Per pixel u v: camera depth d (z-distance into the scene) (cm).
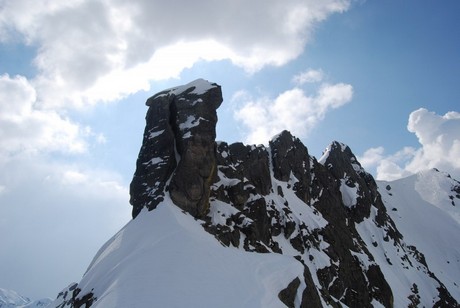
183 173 5850
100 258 5022
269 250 6247
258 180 7750
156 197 5794
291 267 4903
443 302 9394
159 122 6700
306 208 8425
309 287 4897
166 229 4884
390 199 15188
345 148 13175
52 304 6550
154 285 3603
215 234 5666
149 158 6431
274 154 9281
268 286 4262
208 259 4222
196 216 5759
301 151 10069
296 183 9050
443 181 16425
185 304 3344
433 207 15075
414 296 9062
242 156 7875
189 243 4450
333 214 9431
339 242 8094
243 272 4294
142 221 5309
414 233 13425
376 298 7881
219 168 6969
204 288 3672
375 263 8581
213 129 6366
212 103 6638
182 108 6575
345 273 7456
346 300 7000
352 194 11006
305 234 7338
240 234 6066
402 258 10306
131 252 4500
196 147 6053
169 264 3997
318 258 7088
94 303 3638
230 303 3522
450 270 12025
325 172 10575
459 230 13638
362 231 10444
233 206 6544
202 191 5850
